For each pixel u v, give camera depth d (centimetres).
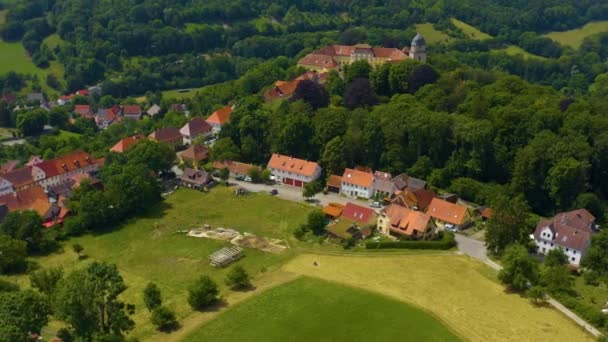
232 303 14688
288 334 13425
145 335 13425
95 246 18650
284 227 19150
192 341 13238
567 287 14862
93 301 11775
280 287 15375
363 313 14138
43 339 13238
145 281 16125
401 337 13225
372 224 18625
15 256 17050
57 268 15850
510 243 16738
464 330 13400
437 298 14712
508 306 14300
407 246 17350
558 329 13350
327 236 18175
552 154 19700
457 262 16525
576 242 16638
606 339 12438
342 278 15775
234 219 19975
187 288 15362
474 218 19400
